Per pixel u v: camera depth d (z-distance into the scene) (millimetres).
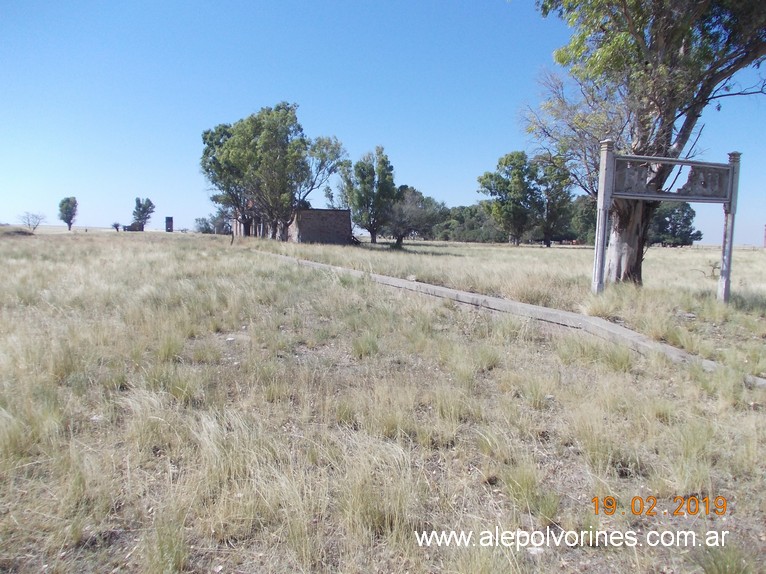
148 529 2840
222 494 3074
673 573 2572
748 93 10156
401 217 56281
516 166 67188
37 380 4914
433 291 10562
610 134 9977
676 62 9594
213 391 4891
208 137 55719
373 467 3457
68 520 2871
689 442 3736
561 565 2625
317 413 4547
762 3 8891
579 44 10352
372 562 2625
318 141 41531
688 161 8914
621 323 7574
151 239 43062
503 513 3057
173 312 8398
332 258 18750
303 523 2785
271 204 43031
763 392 4953
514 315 8367
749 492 3305
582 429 4023
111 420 4215
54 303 9297
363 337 6992
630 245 10664
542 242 88688
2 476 3275
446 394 4738
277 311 9156
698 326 7766
